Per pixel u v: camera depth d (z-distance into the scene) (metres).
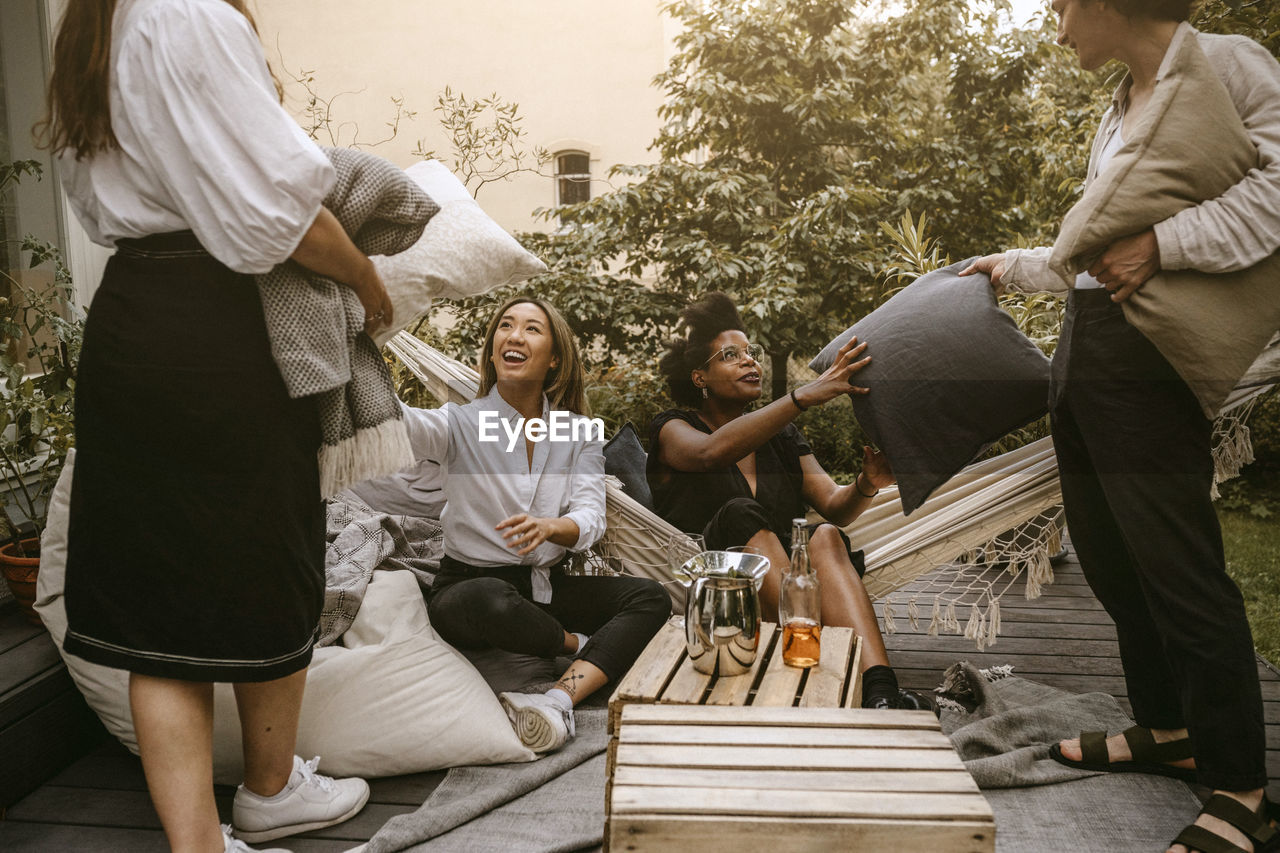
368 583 1.99
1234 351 1.40
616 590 2.18
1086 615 2.91
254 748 1.53
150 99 1.14
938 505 2.35
